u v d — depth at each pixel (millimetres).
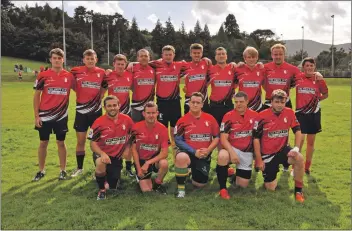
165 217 4332
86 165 6758
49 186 5520
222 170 5086
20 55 81062
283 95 5273
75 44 83375
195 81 6809
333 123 11703
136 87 6750
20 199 4949
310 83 6227
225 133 5477
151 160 5234
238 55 83812
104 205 4719
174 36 91375
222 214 4422
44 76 5926
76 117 6285
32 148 8117
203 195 5125
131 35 96312
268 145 5379
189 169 5688
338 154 7492
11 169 6441
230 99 6668
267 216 4352
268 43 89188
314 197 5012
